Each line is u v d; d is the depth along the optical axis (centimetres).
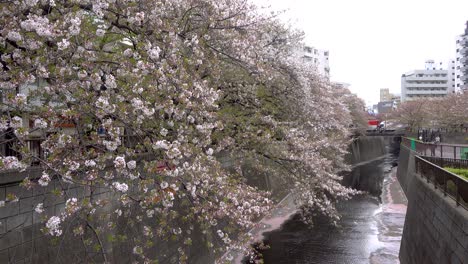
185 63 699
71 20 509
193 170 570
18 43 498
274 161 1278
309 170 1245
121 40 845
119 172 545
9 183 612
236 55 973
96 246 580
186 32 845
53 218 453
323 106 1630
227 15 927
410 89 10050
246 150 1177
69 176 506
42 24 489
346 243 1695
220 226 1009
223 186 642
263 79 1139
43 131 502
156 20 666
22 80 483
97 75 523
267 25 1338
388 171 4216
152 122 610
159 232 710
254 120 1199
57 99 562
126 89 535
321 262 1474
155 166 537
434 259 967
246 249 771
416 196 1395
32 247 609
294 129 1223
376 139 6419
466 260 726
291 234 1805
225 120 983
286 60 1333
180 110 591
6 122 463
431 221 1066
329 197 2552
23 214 639
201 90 636
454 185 919
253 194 788
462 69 7538
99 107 500
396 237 1791
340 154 2664
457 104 4512
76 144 508
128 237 856
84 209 533
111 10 642
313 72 1628
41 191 664
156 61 618
